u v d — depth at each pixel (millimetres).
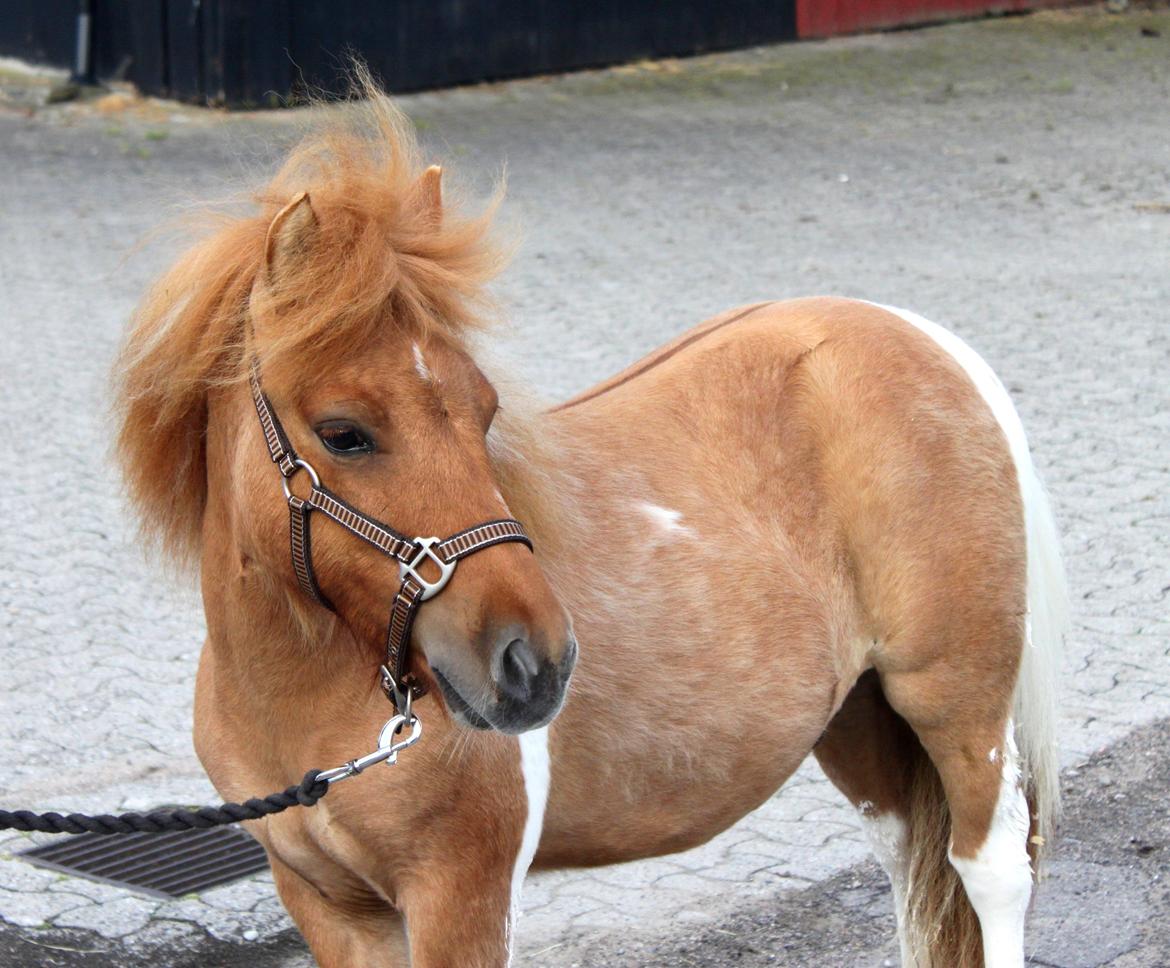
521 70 20094
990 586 3979
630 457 3754
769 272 12273
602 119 18141
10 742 5930
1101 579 7203
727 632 3658
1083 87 19672
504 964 3385
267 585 3215
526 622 2830
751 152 16656
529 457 3258
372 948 3580
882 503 3906
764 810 5609
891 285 11844
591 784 3523
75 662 6633
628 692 3518
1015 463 4129
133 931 4824
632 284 12023
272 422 3014
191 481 3420
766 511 3848
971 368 4211
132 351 3336
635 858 3732
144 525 3533
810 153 16578
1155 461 8539
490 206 3309
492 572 2857
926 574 3918
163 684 6480
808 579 3855
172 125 17281
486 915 3330
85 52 18484
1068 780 5555
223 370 3189
